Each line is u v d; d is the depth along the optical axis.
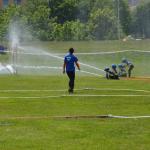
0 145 18.84
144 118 25.03
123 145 18.88
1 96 35.41
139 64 83.00
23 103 31.34
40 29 130.75
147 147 18.55
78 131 21.53
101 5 163.25
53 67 73.94
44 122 23.70
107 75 52.56
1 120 24.31
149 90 39.59
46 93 37.44
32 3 140.75
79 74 65.69
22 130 21.70
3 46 100.38
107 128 22.20
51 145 18.86
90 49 102.81
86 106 30.06
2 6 188.62
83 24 143.38
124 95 35.97
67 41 121.12
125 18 180.38
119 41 108.00
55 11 162.50
